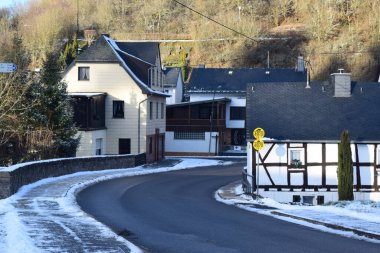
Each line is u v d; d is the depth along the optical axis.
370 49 86.81
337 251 12.38
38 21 104.56
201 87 71.62
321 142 32.59
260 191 32.59
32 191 24.80
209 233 15.03
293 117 34.66
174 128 63.03
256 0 107.06
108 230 14.43
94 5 118.88
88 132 46.00
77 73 49.75
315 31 94.50
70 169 34.81
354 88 36.88
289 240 13.95
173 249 12.49
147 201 24.17
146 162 49.69
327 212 20.75
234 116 68.88
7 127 35.25
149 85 51.38
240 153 63.19
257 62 96.94
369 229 15.48
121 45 54.81
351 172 29.11
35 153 36.53
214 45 101.69
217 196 28.14
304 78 71.94
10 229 13.80
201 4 109.88
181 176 39.69
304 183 32.59
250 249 12.55
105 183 32.53
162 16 114.31
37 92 38.25
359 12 94.12
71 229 14.44
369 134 33.06
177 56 102.62
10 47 53.84
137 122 49.47
